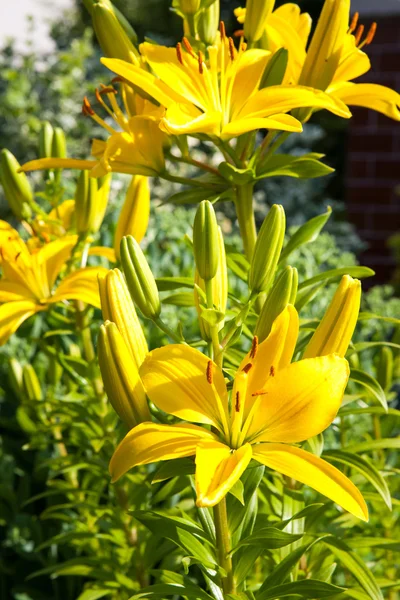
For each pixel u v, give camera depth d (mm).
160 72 681
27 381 958
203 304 636
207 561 659
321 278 758
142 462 577
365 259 3416
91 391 900
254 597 677
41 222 873
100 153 777
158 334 1099
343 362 592
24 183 841
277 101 684
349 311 610
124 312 618
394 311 1249
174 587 672
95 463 876
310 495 969
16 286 826
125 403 610
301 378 592
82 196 808
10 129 2723
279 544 643
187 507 902
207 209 617
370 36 753
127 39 723
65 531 1080
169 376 605
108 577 869
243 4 4707
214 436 610
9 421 1047
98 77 2875
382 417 953
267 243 636
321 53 704
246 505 688
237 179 717
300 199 3166
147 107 737
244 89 712
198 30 742
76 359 867
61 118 2779
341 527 837
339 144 4801
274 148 727
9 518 1111
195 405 606
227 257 786
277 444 595
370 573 713
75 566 872
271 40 763
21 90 2666
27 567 1102
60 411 899
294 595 677
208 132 684
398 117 732
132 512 681
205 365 612
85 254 837
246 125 667
